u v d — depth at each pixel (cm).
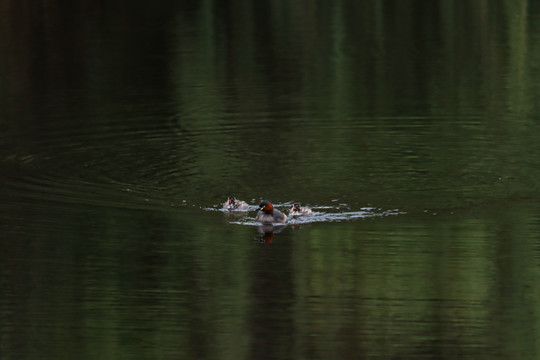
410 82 6894
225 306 3225
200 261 3597
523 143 5306
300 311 3192
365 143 5381
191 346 2969
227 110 6244
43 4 10244
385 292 3325
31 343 2994
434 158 5050
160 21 9419
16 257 3619
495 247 3656
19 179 4666
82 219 4044
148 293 3306
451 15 9231
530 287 3328
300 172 4812
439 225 3925
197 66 7606
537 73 7044
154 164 4966
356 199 4331
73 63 7738
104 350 2917
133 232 3881
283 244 3756
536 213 4066
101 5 10288
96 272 3497
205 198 4378
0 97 6700
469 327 3061
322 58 7744
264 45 8256
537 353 2917
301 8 9900
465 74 7075
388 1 10075
